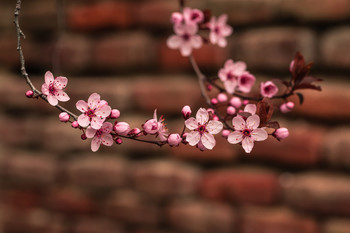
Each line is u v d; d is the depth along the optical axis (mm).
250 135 684
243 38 1021
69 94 1161
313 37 966
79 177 1160
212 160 1057
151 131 684
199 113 686
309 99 957
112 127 680
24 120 1217
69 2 1194
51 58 1193
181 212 1069
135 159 1125
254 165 1024
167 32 1104
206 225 1047
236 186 1021
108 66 1146
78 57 1171
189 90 1052
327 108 943
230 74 773
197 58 1060
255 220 999
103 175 1136
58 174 1183
